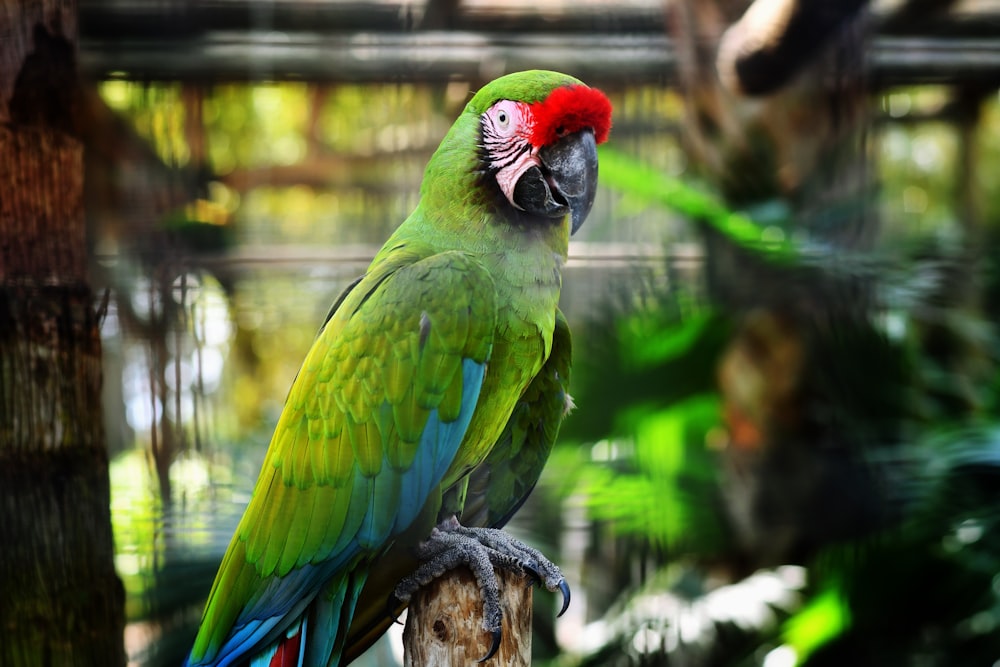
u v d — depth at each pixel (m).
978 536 4.08
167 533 3.61
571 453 4.40
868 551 4.31
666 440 4.45
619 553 4.68
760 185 4.65
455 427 2.41
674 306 4.43
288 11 4.93
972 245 4.77
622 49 5.03
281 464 2.47
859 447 4.46
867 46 4.72
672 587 4.56
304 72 5.08
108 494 2.97
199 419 4.52
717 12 4.76
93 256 4.86
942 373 4.69
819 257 4.06
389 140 6.86
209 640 2.45
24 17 2.81
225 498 3.87
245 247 6.32
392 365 2.41
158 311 4.80
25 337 2.77
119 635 2.95
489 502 2.85
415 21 5.09
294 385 2.55
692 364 4.58
